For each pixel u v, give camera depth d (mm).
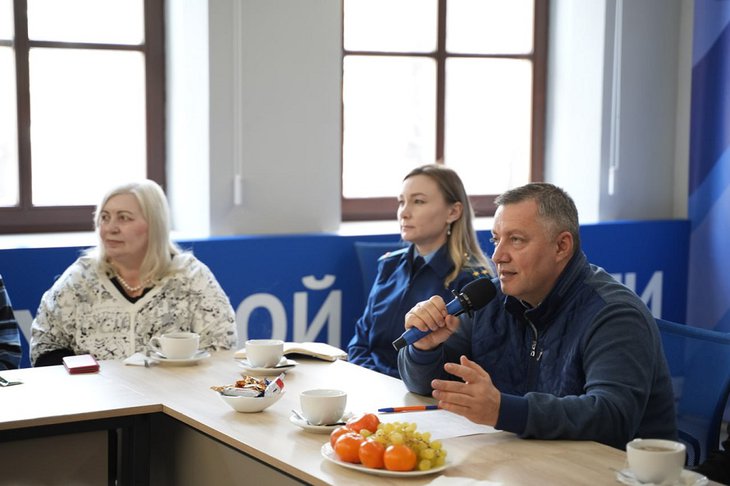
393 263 3326
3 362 2977
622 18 4934
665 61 5090
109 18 4227
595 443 1956
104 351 3021
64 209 4191
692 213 5078
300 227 4332
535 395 1992
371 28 4793
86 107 4211
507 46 5125
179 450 2320
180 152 4285
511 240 2193
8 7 4031
